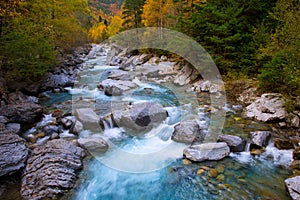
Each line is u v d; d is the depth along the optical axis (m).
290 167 4.84
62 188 4.31
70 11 20.34
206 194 4.23
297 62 6.81
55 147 5.33
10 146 4.95
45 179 4.36
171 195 4.28
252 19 11.46
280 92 8.06
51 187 4.24
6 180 4.51
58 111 8.34
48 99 10.34
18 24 9.70
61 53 19.06
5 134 5.30
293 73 6.78
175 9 19.53
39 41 10.69
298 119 6.65
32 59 9.91
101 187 4.51
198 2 13.94
